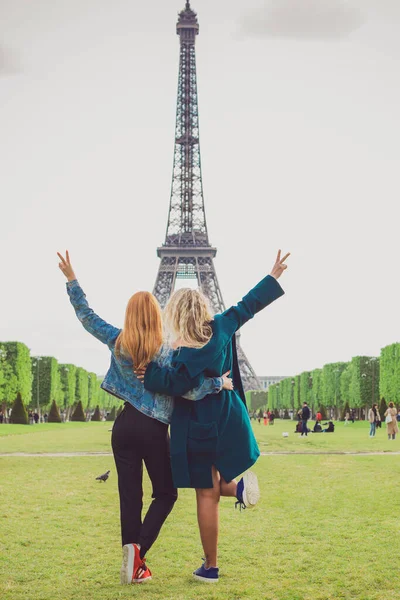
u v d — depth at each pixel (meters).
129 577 11.85
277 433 89.69
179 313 12.06
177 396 12.02
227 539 15.68
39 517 18.80
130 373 12.12
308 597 10.98
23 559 13.76
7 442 61.47
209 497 12.12
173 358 11.83
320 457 41.22
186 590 11.39
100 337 12.55
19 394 145.25
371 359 165.75
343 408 194.88
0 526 17.30
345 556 13.87
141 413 12.17
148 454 12.27
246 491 11.83
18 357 145.62
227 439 11.95
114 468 33.56
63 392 198.62
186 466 11.84
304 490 24.42
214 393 12.00
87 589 11.52
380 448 51.75
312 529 16.81
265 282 12.79
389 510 19.59
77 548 14.86
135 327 11.89
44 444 57.66
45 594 11.20
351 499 21.94
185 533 16.83
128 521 12.30
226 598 10.88
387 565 13.05
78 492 24.17
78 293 12.80
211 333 11.99
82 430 100.25
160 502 12.52
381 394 140.62
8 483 26.84
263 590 11.40
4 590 11.43
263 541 15.41
